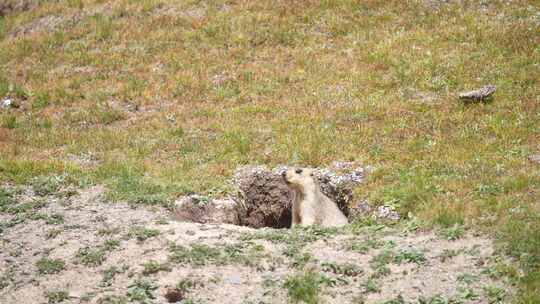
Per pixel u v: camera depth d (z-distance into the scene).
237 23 91.12
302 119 65.62
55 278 37.22
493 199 43.22
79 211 46.78
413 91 70.44
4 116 72.94
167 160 58.75
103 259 38.75
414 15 88.12
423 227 41.03
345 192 51.31
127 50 89.12
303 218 46.47
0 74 86.12
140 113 73.44
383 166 52.78
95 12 101.25
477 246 37.44
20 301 35.03
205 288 35.00
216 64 82.81
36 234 42.84
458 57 75.75
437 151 54.66
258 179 54.53
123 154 60.47
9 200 48.78
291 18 90.88
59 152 61.66
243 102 73.19
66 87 81.31
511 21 83.06
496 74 71.12
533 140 55.50
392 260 36.81
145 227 42.88
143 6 99.38
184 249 38.78
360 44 83.00
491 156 52.47
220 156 58.38
